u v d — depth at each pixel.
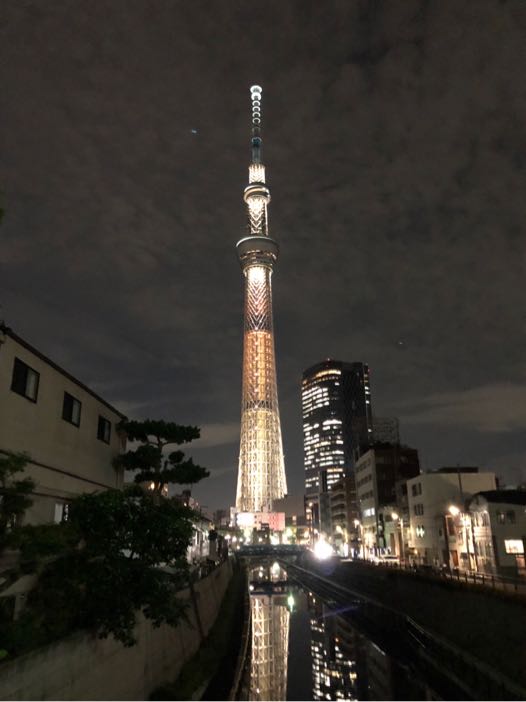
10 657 13.70
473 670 32.50
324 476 170.62
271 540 185.62
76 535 17.70
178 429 34.19
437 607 42.16
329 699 33.69
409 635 45.34
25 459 15.88
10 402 20.47
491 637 32.66
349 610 65.25
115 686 18.92
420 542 72.56
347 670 40.97
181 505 21.98
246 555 140.88
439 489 69.69
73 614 17.31
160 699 22.14
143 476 33.91
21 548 15.38
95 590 17.31
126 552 25.27
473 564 56.22
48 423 23.67
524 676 28.25
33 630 15.04
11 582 15.46
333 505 139.00
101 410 30.52
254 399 199.75
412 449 97.44
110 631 17.86
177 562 20.98
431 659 38.78
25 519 21.38
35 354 22.61
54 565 18.05
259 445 196.00
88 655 17.03
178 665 27.34
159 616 19.34
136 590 18.16
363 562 72.38
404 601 50.16
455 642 36.75
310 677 39.34
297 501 193.50
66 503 25.23
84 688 16.55
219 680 29.39
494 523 53.72
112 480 32.16
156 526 18.77
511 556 52.53
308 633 55.59
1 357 19.91
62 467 24.91
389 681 36.97
